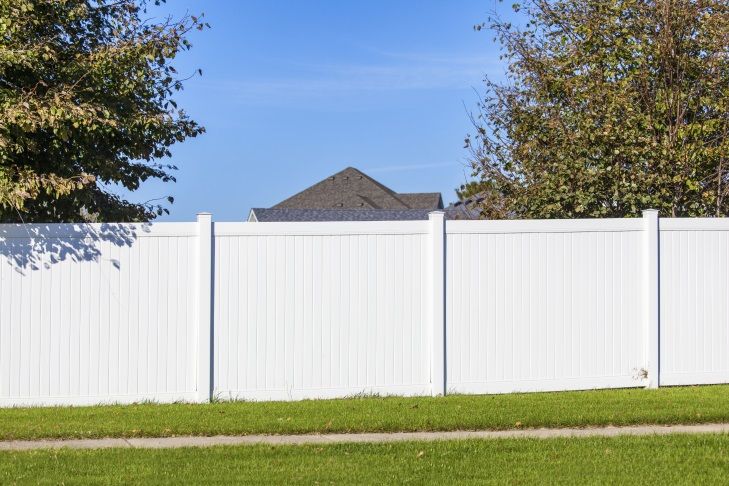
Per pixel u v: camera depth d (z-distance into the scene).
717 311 12.03
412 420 9.41
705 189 14.66
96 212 13.40
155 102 13.36
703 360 11.98
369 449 8.18
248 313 10.91
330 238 11.07
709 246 12.01
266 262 10.95
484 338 11.37
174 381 10.78
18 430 8.98
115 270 10.68
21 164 11.73
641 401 10.52
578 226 11.63
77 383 10.59
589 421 9.53
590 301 11.66
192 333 10.81
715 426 9.49
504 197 15.52
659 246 11.84
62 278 10.59
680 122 14.87
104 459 7.74
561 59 15.80
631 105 14.67
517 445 8.30
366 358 11.13
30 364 10.52
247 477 7.07
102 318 10.65
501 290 11.42
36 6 12.07
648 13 15.37
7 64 11.07
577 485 6.88
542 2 16.47
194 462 7.63
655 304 11.75
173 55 12.47
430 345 11.23
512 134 15.76
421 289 11.25
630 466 7.46
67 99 11.00
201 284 10.77
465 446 8.27
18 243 10.52
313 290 11.04
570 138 14.26
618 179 13.84
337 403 10.55
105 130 11.76
